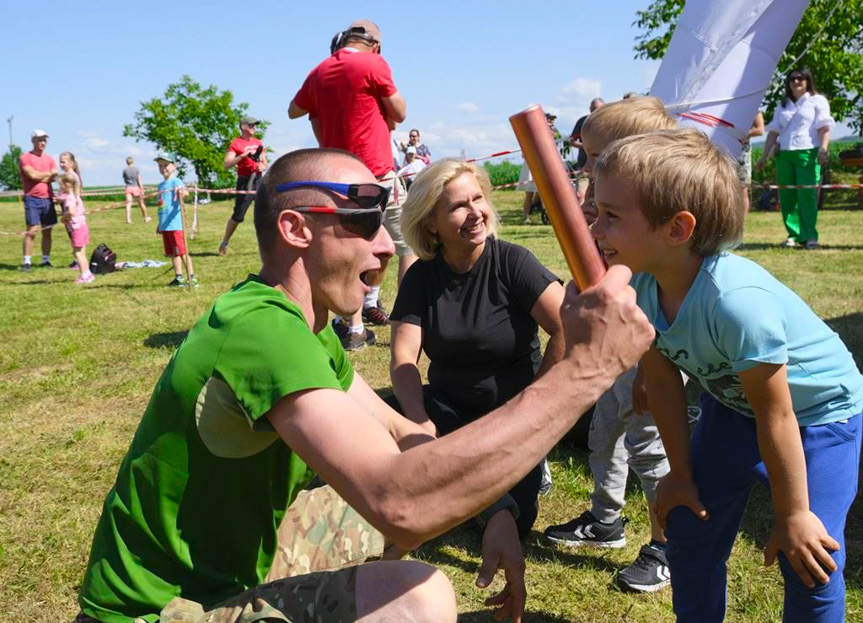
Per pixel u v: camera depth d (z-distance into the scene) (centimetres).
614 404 285
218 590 162
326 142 544
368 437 136
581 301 128
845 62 2033
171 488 155
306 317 162
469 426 131
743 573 275
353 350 566
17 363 595
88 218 2378
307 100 554
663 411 206
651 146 171
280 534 186
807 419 191
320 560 186
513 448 127
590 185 258
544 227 1418
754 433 199
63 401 497
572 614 259
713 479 203
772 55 422
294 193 156
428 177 273
